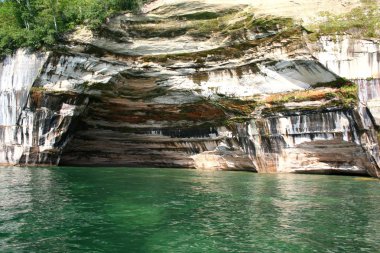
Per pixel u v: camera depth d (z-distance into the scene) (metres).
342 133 19.84
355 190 15.66
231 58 22.58
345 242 8.62
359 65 19.27
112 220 10.25
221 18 22.28
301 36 20.17
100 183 17.17
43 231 9.10
